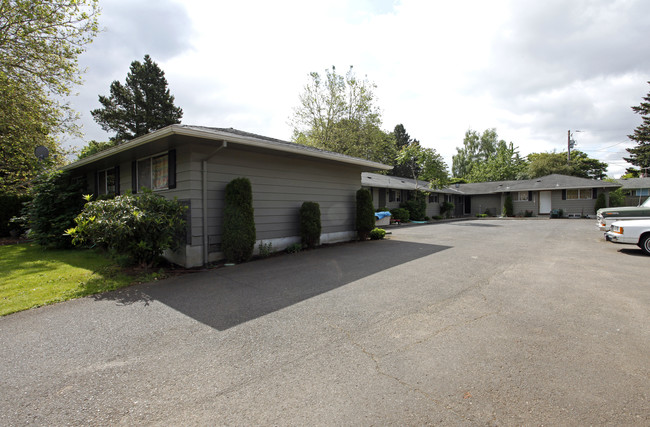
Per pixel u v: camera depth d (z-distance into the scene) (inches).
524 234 477.7
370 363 99.3
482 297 166.2
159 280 207.6
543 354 104.3
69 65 436.8
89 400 82.1
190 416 75.0
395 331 123.8
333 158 333.1
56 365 100.4
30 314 146.0
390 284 192.4
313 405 78.5
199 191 253.8
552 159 1294.3
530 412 74.8
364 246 354.6
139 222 209.9
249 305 156.0
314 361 100.9
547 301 159.0
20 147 456.4
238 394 83.9
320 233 340.8
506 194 1058.1
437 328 126.3
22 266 248.2
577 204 897.5
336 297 167.5
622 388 84.5
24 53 402.3
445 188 1042.7
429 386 86.3
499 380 88.8
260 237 299.7
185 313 145.6
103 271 228.1
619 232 305.4
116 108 1048.2
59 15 406.9
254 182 295.7
